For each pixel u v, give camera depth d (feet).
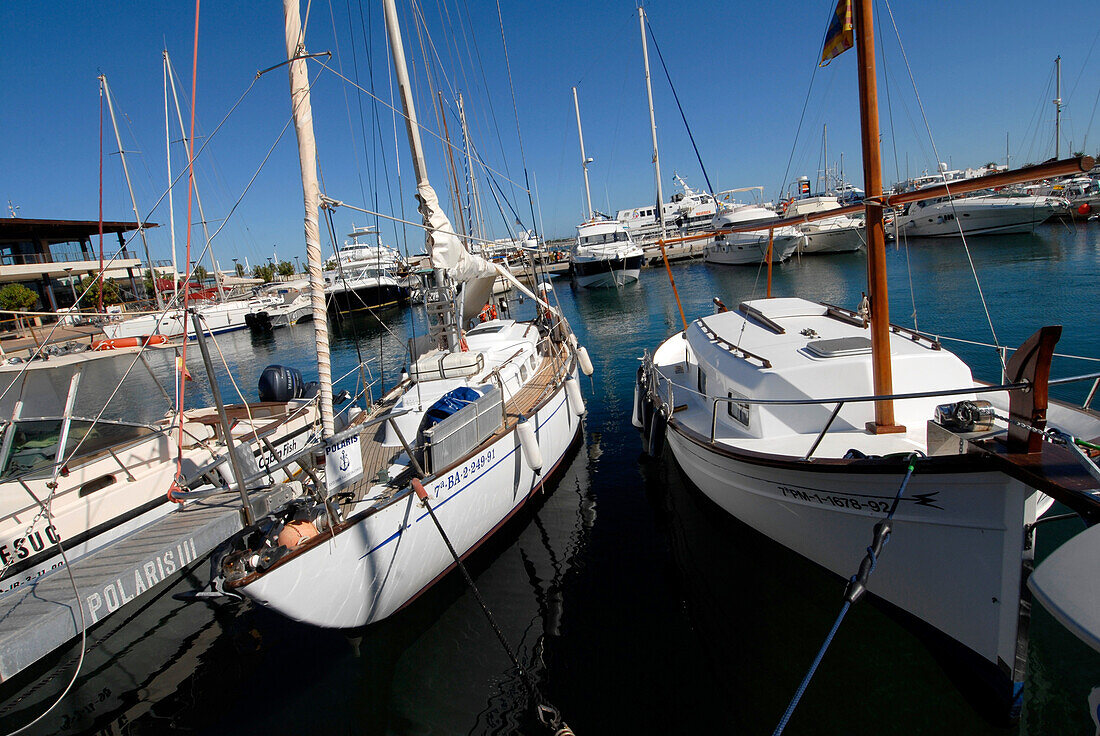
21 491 19.88
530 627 18.65
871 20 15.97
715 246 131.23
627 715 15.05
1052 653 15.35
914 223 119.34
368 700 16.37
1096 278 60.08
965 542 13.56
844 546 16.87
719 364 23.86
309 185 14.75
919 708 14.56
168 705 17.26
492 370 26.84
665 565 21.40
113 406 23.16
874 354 18.10
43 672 19.27
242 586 13.99
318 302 15.33
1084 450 12.01
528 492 25.25
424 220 23.81
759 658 16.70
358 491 19.06
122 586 16.57
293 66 14.28
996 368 36.58
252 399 58.29
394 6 23.85
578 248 136.56
